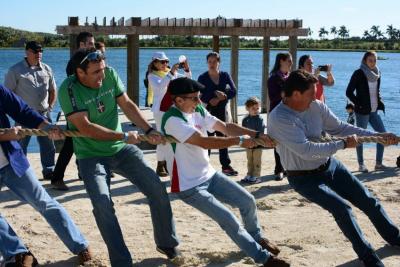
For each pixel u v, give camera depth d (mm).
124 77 36375
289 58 8445
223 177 5277
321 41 186375
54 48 127438
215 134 8820
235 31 15391
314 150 5039
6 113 5281
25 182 5164
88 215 6980
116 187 8344
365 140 5309
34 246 5898
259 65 65125
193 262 5426
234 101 14930
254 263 5414
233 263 5441
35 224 6598
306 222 6746
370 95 9438
